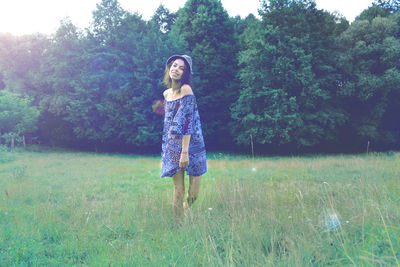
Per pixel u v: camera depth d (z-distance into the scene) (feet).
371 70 76.95
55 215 11.21
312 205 10.77
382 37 75.20
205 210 10.37
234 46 85.15
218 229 8.38
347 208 9.58
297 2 75.15
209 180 19.90
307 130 69.82
